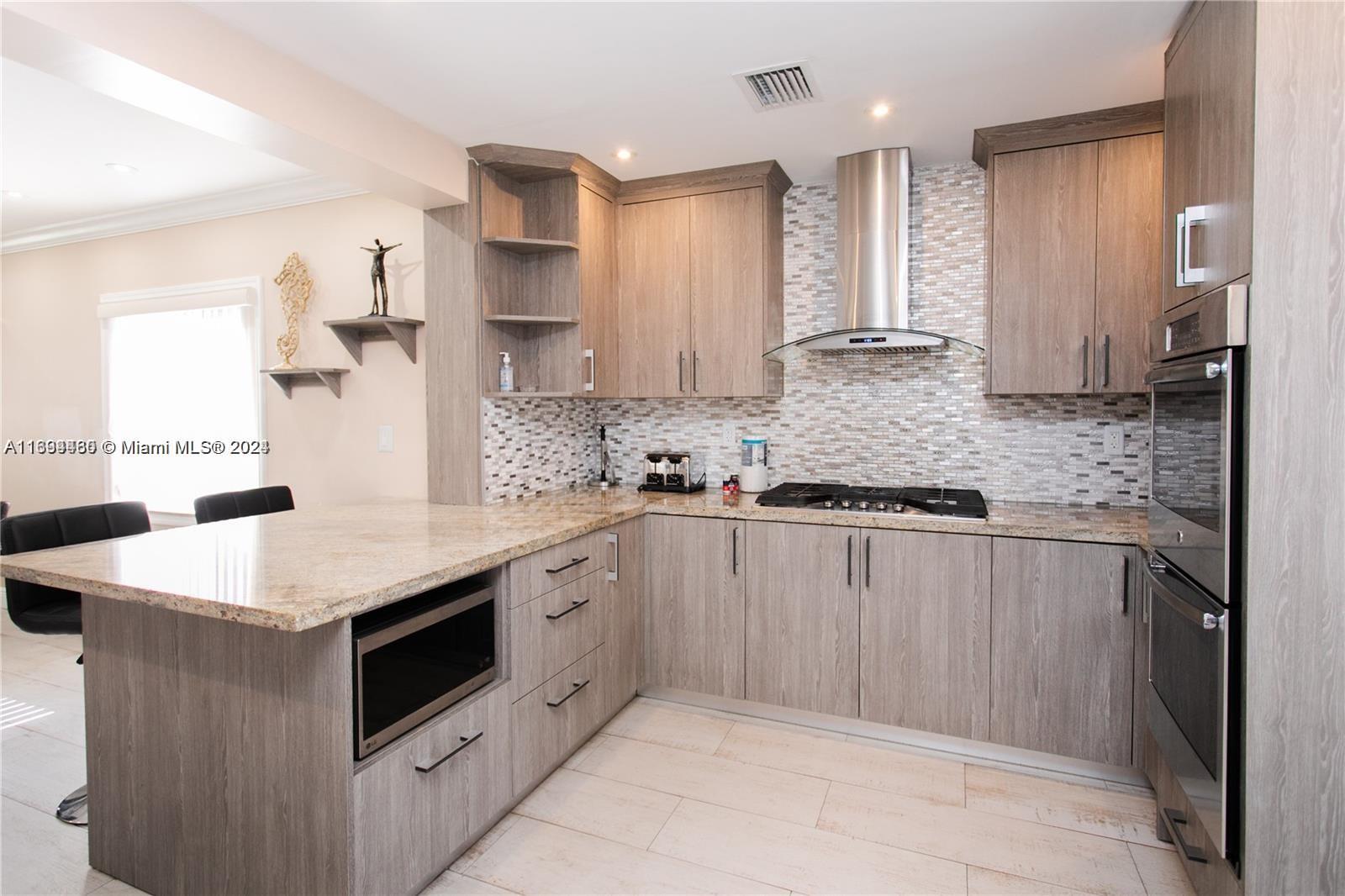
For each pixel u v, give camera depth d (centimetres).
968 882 192
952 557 260
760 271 317
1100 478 295
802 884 191
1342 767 142
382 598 163
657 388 337
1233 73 154
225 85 196
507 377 308
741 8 192
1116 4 189
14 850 206
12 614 242
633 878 193
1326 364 141
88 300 427
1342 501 141
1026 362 275
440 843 186
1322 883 144
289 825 165
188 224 390
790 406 345
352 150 238
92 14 164
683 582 303
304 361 359
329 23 196
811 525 280
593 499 322
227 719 171
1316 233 141
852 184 304
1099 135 263
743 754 264
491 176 301
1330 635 142
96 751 194
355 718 161
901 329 290
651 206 336
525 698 224
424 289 327
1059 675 247
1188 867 188
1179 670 184
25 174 335
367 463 346
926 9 193
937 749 268
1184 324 177
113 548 209
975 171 309
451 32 203
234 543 218
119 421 421
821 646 281
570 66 224
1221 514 152
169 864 183
